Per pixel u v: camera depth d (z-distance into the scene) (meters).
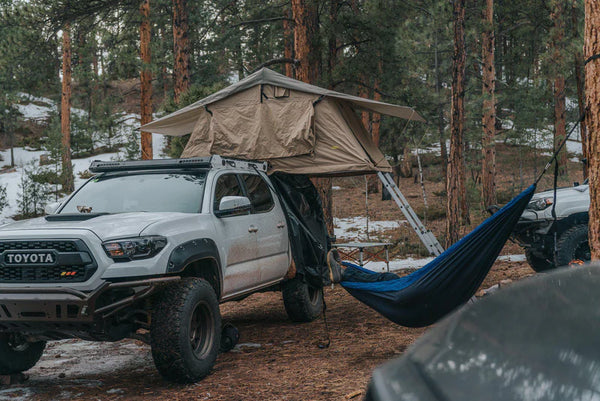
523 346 1.26
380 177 8.73
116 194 6.93
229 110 9.43
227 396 5.16
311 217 8.77
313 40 17.45
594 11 5.09
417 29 20.48
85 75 28.23
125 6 23.53
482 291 8.90
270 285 7.74
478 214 20.52
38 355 6.36
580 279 1.45
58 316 5.20
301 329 8.20
